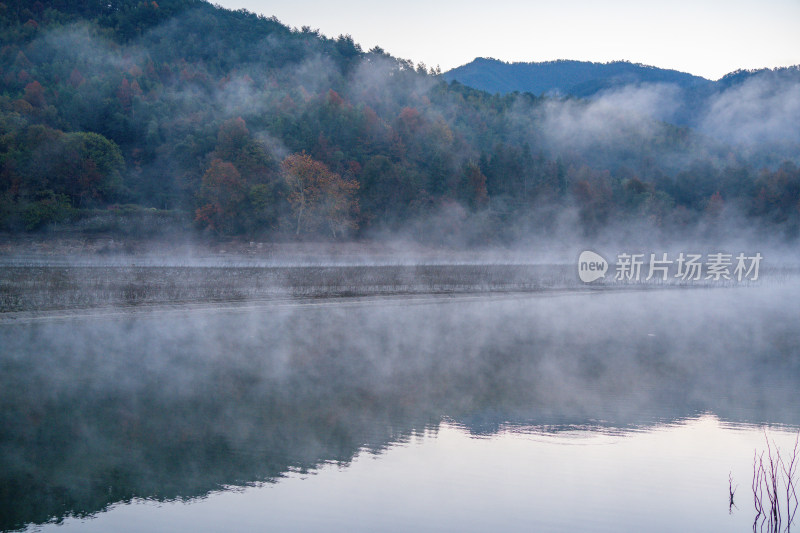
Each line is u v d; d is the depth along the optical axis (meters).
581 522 10.59
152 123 154.38
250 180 118.06
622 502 11.42
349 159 144.88
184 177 133.38
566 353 26.53
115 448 13.95
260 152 124.38
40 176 114.38
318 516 10.77
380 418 16.44
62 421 15.78
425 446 14.32
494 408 17.56
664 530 10.47
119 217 109.31
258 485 12.09
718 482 12.55
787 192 163.50
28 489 11.73
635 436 15.27
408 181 131.50
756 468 13.29
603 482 12.30
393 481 12.33
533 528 10.43
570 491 11.88
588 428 15.88
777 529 10.54
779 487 12.37
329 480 12.30
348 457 13.57
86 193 119.44
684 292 60.25
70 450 13.77
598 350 27.48
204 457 13.45
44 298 34.31
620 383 20.95
